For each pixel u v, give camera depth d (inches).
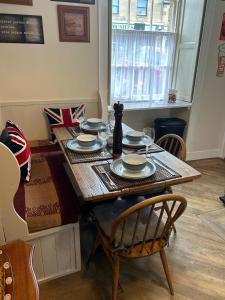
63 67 96.7
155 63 122.5
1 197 47.3
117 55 114.2
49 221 54.2
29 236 53.8
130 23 114.2
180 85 127.0
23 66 91.2
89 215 74.0
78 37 94.5
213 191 103.4
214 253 70.1
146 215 57.6
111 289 58.9
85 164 57.7
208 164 130.4
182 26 118.6
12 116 95.3
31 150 91.8
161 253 54.3
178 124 123.3
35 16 86.7
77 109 99.3
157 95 129.2
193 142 132.0
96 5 92.7
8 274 35.3
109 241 50.5
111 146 67.4
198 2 107.6
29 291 32.8
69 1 89.0
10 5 82.9
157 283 60.2
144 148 67.1
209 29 109.7
